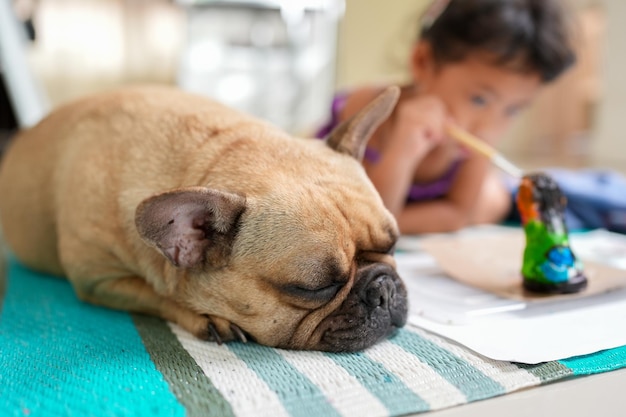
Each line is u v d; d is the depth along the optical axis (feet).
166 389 3.09
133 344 3.78
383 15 13.34
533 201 4.53
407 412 2.89
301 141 4.38
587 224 7.68
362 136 4.46
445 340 3.79
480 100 6.82
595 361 3.42
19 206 5.29
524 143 17.39
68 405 2.93
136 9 13.71
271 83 13.57
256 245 3.53
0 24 8.51
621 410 2.97
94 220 4.31
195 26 13.42
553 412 2.94
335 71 13.61
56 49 13.34
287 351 3.66
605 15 13.37
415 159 6.77
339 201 3.67
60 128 5.16
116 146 4.48
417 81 7.59
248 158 3.95
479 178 7.80
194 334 3.89
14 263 6.27
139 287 4.35
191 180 3.97
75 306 4.69
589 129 16.37
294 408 2.90
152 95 5.01
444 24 7.08
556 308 4.28
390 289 3.70
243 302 3.63
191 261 3.67
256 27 13.38
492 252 5.55
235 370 3.34
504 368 3.34
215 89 13.51
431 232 7.64
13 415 2.85
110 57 13.80
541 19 6.78
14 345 3.82
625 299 4.44
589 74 15.62
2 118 8.82
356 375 3.27
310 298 3.55
